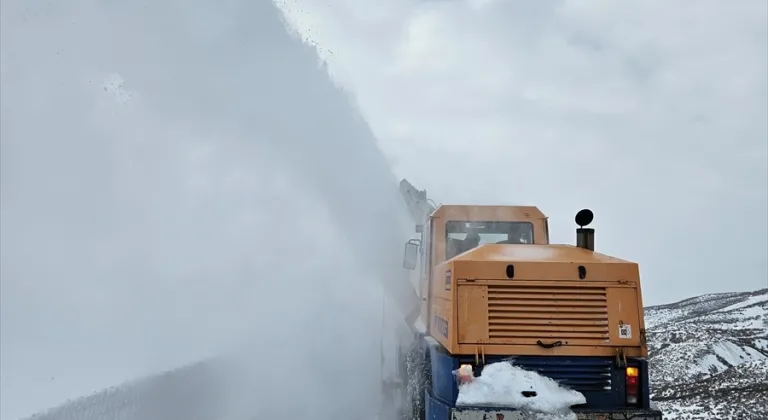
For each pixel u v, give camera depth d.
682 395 15.48
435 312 6.61
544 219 7.70
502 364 5.23
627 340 5.32
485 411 5.03
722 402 13.74
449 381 5.41
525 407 5.03
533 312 5.40
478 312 5.40
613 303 5.39
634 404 5.26
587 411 5.05
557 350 5.30
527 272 5.45
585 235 6.29
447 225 7.55
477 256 5.67
